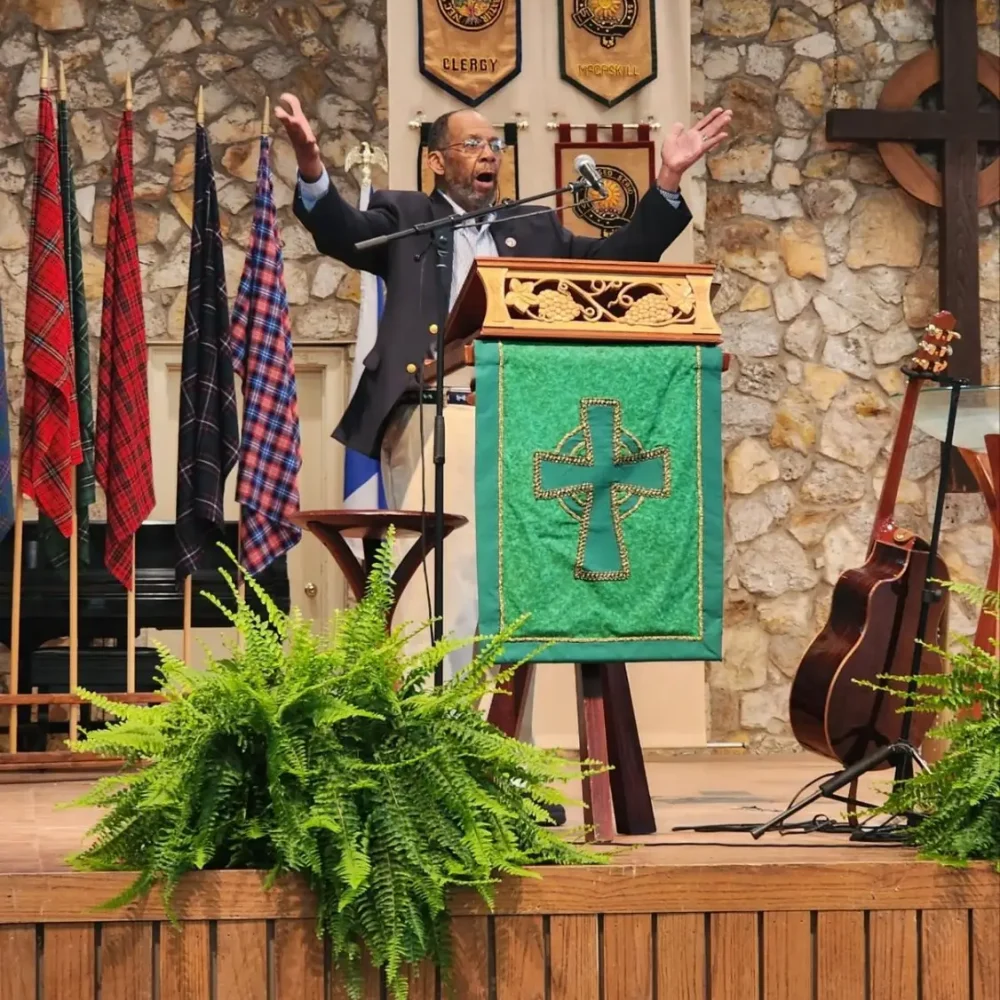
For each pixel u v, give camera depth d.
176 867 4.20
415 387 6.78
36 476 9.20
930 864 4.56
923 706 5.11
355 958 4.27
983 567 12.66
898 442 6.49
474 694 4.57
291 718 4.38
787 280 12.75
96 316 12.23
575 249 7.56
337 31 12.54
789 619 12.53
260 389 9.57
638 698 11.41
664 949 4.46
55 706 11.71
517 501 5.33
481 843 4.27
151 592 9.91
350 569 6.02
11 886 4.22
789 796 7.54
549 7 11.50
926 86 12.74
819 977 4.51
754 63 12.84
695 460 5.49
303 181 7.19
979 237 12.95
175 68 12.43
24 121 12.29
